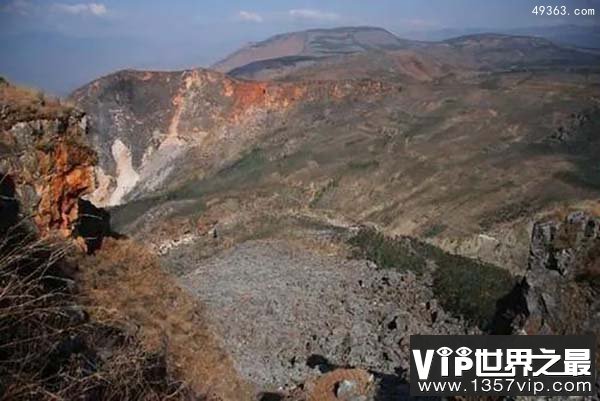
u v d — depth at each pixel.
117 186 120.75
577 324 13.74
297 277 45.09
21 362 6.73
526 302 14.66
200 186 102.88
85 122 18.78
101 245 19.59
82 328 8.87
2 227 11.26
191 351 15.34
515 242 62.53
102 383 7.67
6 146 15.72
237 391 15.80
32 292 8.66
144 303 16.52
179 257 56.84
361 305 39.53
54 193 16.92
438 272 45.03
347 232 62.00
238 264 48.91
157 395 8.41
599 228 15.02
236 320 36.16
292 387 26.69
